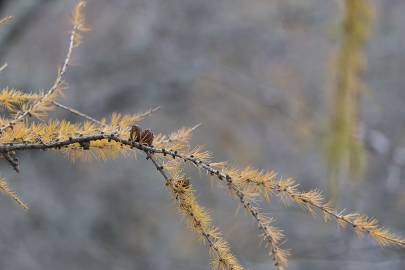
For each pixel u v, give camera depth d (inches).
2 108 108.6
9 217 515.5
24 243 516.7
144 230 595.2
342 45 285.4
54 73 542.3
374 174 467.5
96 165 521.3
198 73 558.3
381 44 569.3
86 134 106.1
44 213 536.4
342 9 283.9
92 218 583.8
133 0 558.6
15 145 105.7
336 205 289.3
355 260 403.9
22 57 548.1
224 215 480.1
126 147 105.9
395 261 380.2
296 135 579.2
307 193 100.4
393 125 585.9
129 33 584.7
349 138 291.3
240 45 591.8
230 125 614.9
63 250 530.3
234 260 102.1
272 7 566.9
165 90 577.9
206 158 104.0
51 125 107.0
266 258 459.8
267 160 589.6
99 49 581.3
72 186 584.4
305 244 462.9
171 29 565.0
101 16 580.4
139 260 546.3
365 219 99.6
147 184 596.4
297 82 593.0
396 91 600.4
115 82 561.6
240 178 101.0
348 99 290.2
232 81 550.6
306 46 583.5
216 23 572.4
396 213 466.6
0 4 388.2
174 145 104.7
